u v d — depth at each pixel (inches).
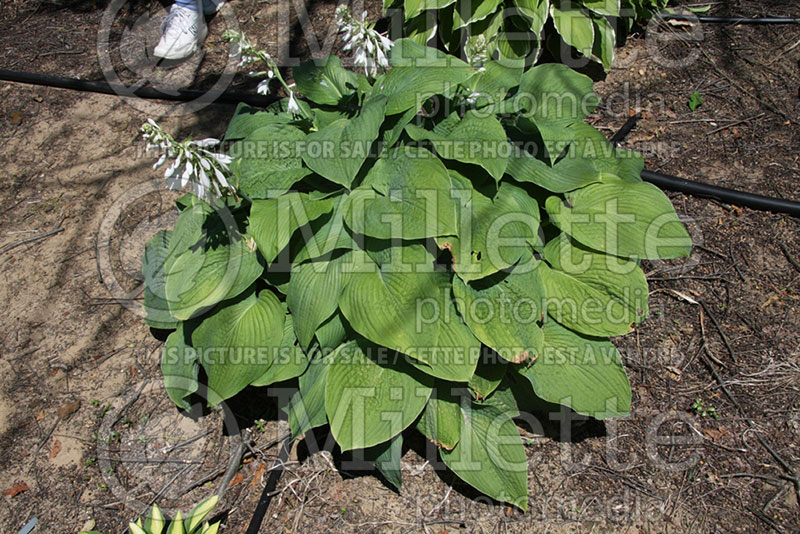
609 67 171.2
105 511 113.0
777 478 109.3
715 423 117.0
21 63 203.2
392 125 109.2
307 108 118.7
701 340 128.0
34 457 120.9
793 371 121.8
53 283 148.3
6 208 164.2
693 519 106.2
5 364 135.3
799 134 157.9
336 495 112.6
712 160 156.0
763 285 134.3
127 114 185.2
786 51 176.9
